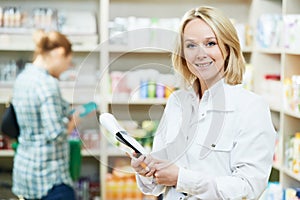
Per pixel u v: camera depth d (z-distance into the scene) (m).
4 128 4.64
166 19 5.35
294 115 4.28
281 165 4.53
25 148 4.63
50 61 4.62
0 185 5.63
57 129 4.54
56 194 4.61
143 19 5.30
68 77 5.55
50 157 4.59
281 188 4.33
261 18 5.06
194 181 2.15
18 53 5.73
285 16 4.49
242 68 2.32
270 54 5.19
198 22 2.19
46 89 4.52
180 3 5.75
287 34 4.45
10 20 5.45
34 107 4.54
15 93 4.61
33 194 4.63
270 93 4.89
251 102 2.25
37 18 5.50
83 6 5.77
